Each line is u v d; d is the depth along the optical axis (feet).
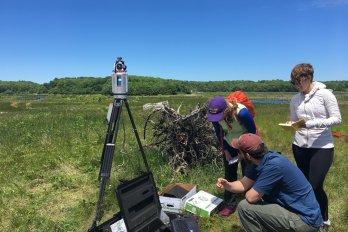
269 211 11.03
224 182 11.98
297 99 12.78
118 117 15.03
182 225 11.66
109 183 18.90
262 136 33.96
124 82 14.83
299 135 12.86
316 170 12.39
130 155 23.57
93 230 12.04
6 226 14.58
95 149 27.81
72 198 17.69
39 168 22.67
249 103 14.35
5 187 19.13
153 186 12.73
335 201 16.53
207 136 21.63
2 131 38.32
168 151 21.85
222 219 14.70
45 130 37.65
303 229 10.66
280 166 10.62
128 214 11.12
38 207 16.44
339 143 30.32
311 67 12.14
